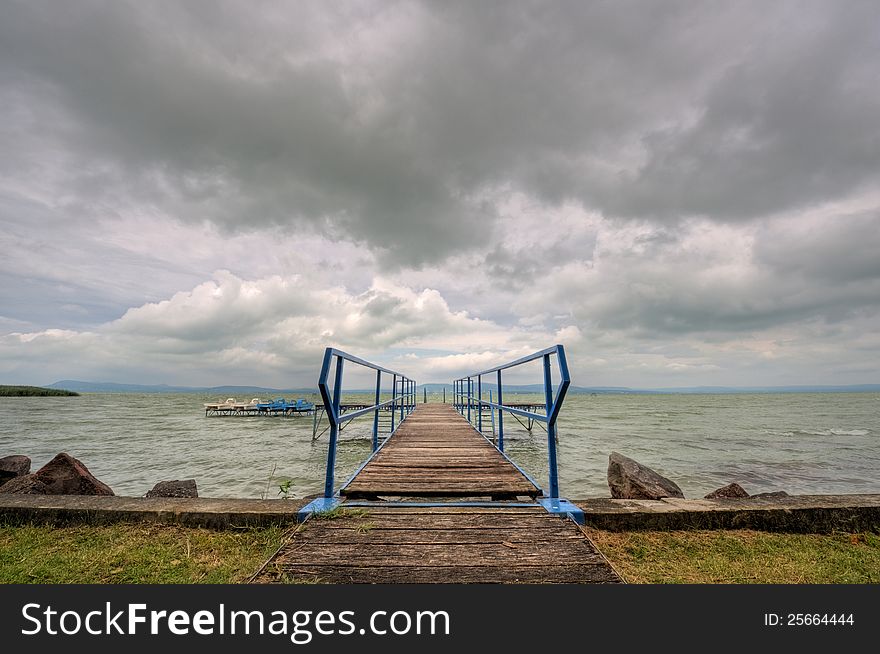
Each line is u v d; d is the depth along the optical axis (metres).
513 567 2.12
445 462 4.53
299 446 17.44
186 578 2.17
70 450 15.66
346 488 3.38
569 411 47.09
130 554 2.43
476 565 2.14
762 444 18.28
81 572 2.23
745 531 2.86
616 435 21.69
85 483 5.60
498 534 2.52
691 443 18.55
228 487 9.62
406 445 5.73
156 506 2.91
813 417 38.06
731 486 6.70
